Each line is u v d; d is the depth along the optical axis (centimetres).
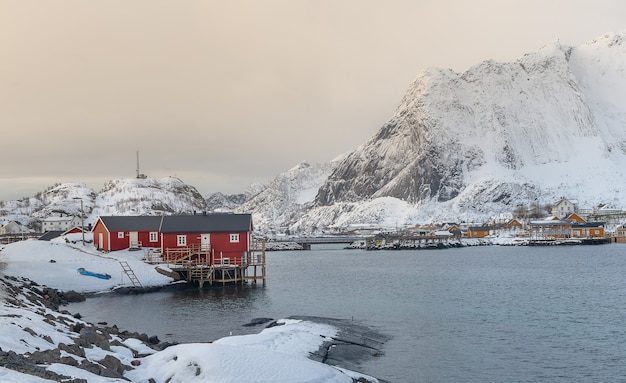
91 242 11075
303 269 12081
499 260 14188
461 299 7075
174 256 8612
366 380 3309
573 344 4578
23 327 3173
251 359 3025
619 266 11712
